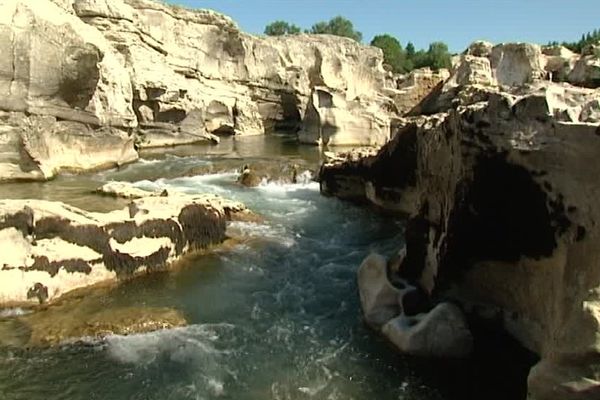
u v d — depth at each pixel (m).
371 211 21.64
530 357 9.95
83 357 10.30
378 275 12.54
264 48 56.44
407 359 10.35
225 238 17.25
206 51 49.72
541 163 8.99
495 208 10.19
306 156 34.22
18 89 22.42
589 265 7.85
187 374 9.90
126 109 29.41
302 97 56.56
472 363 10.09
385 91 63.03
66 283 12.84
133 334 11.23
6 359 10.10
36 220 12.77
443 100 52.72
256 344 11.06
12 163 22.38
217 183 25.98
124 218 14.45
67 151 25.38
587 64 53.22
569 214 8.48
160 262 14.77
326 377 9.84
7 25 21.88
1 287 11.91
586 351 6.53
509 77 57.19
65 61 23.80
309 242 17.70
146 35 40.00
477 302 11.36
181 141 39.44
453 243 11.18
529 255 9.79
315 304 13.06
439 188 12.40
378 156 20.81
